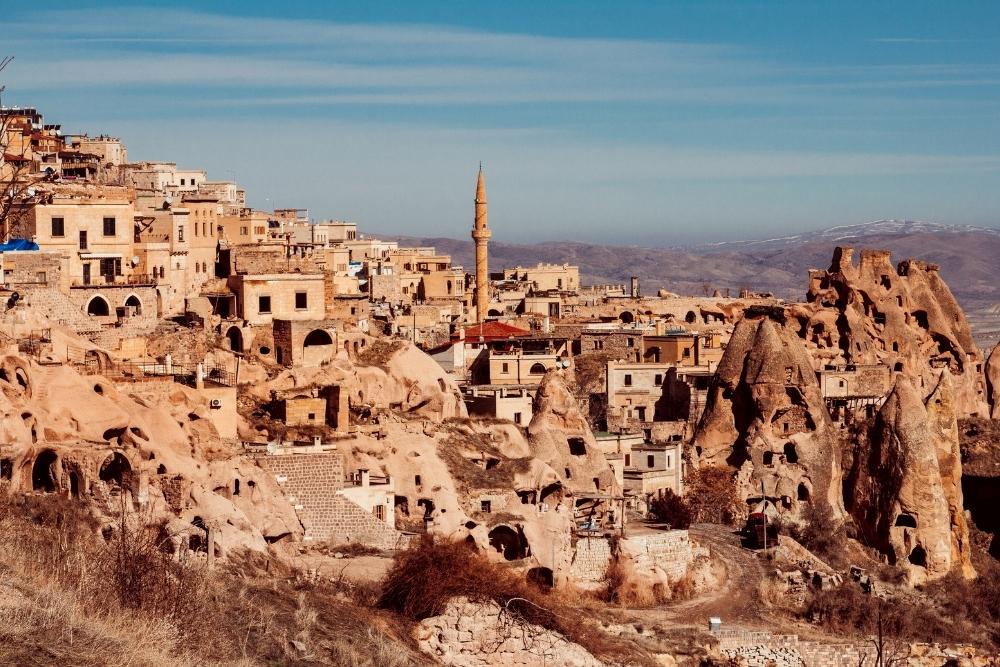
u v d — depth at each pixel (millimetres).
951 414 189625
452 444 149000
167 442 119188
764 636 141125
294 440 135750
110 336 146375
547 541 140125
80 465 107750
